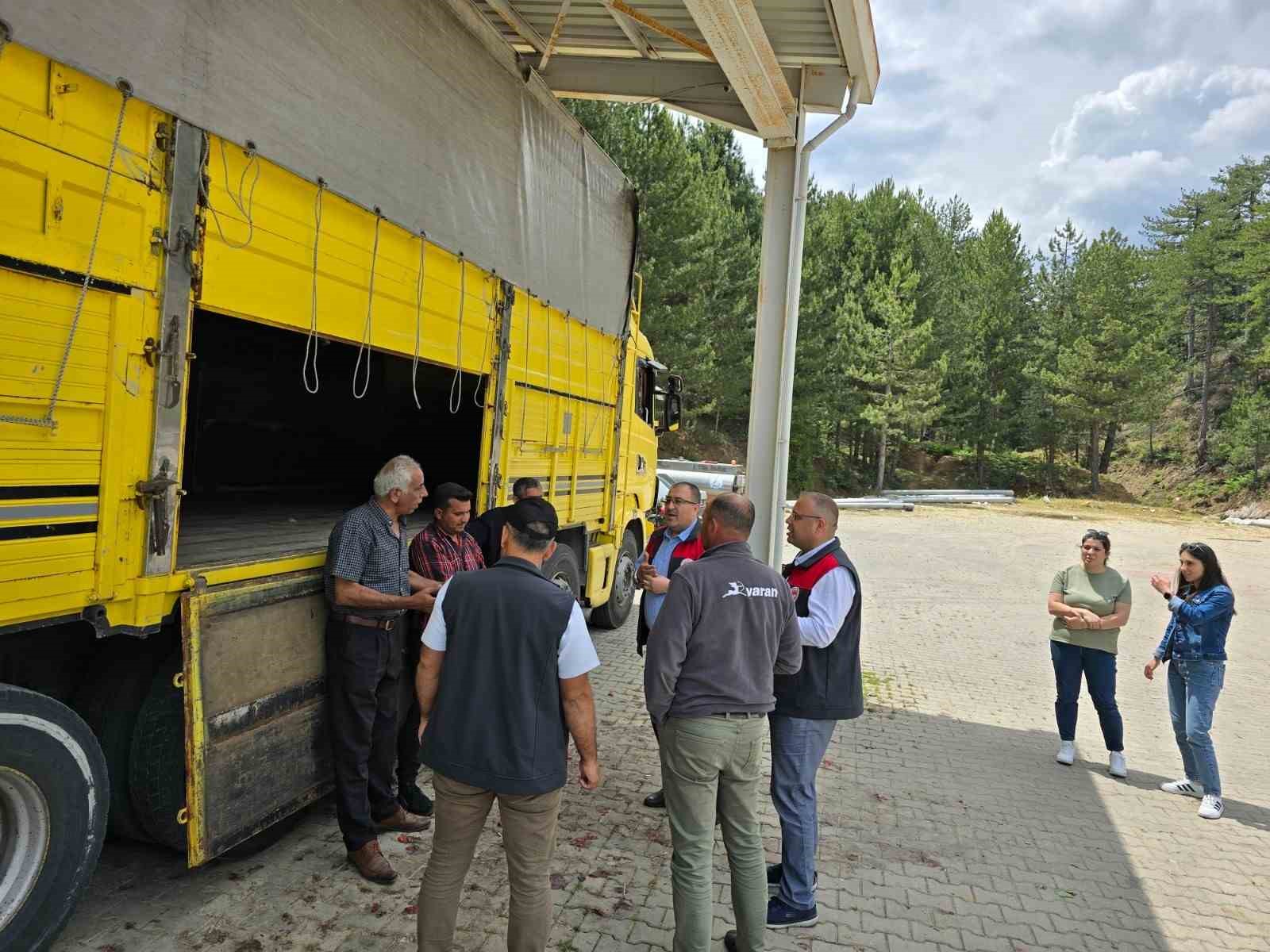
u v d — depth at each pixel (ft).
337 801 11.74
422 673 9.37
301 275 10.74
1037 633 35.19
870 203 140.87
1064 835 15.37
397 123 12.62
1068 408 135.95
